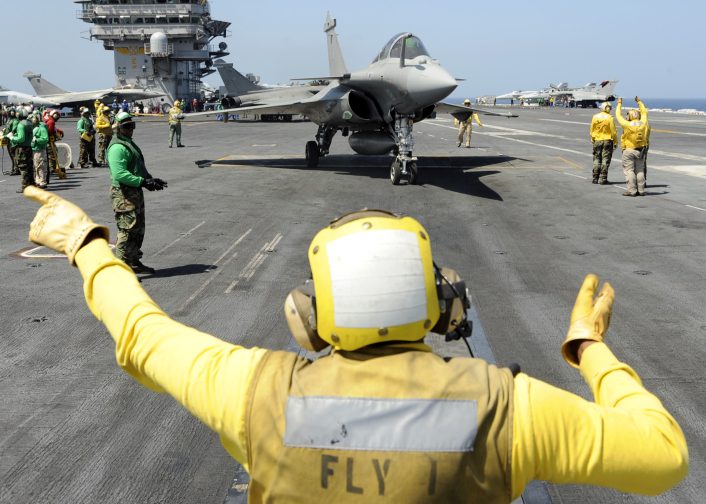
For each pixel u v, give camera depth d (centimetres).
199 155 2830
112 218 1432
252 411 138
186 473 451
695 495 427
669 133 4353
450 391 136
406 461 131
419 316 139
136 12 8850
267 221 1376
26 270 1009
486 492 133
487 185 1897
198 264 1035
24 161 1806
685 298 864
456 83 1653
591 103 12638
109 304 151
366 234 144
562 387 587
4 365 642
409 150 1894
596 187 1853
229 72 5769
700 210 1501
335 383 138
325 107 2094
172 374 144
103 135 2477
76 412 542
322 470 133
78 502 419
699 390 582
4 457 471
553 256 1088
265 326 752
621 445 131
